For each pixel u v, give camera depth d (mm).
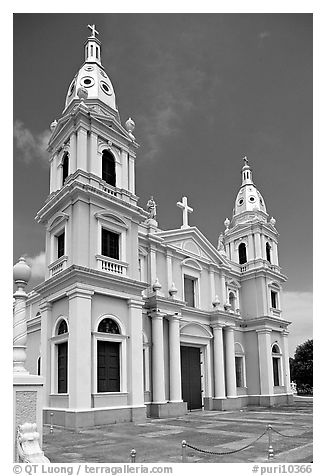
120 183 20844
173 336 22766
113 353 18453
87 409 16453
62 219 19141
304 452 11742
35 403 7812
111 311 18531
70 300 17438
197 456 11227
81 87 21125
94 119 19844
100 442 13305
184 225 27062
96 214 18828
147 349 21703
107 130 20547
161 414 20734
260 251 31891
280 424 17844
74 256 17969
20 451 7445
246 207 33750
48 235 20672
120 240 19906
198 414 22422
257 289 30922
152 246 24047
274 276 32031
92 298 17859
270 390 28797
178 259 25906
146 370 21422
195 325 25266
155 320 22031
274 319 30453
